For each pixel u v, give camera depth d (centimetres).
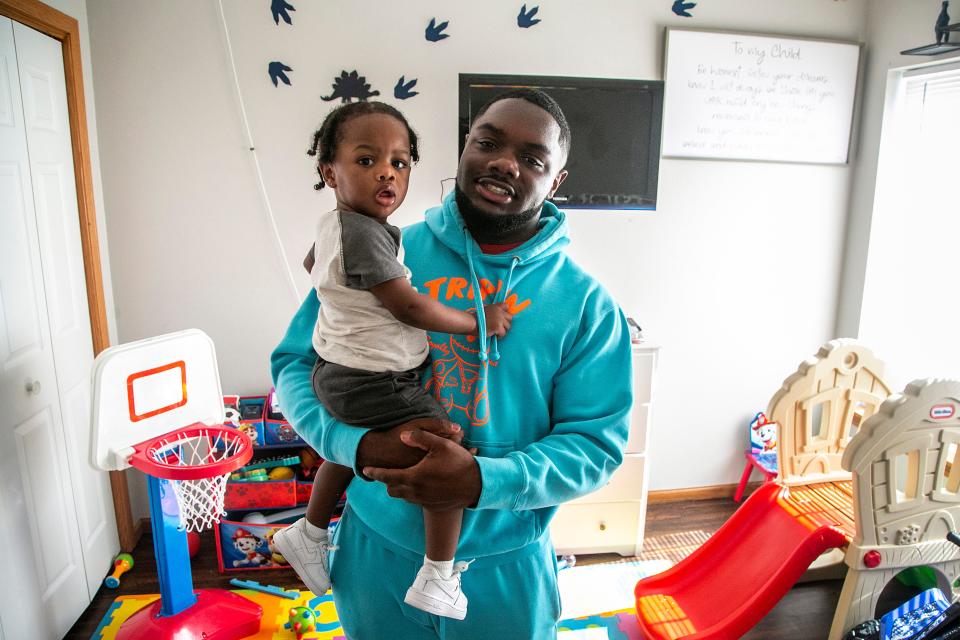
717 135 288
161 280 267
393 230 107
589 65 273
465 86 264
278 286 274
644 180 285
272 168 263
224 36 249
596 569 272
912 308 288
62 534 221
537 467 98
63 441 223
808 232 309
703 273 304
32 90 206
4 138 191
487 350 106
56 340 219
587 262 293
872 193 294
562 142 109
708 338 312
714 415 322
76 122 231
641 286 300
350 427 103
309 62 256
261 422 261
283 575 261
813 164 300
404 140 106
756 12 281
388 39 258
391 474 94
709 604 221
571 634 236
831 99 293
